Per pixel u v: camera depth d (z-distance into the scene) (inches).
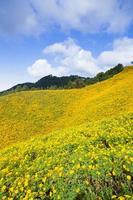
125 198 321.4
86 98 1948.8
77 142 539.2
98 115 1385.3
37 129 1509.6
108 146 528.4
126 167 367.6
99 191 343.9
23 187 389.7
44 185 370.0
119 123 754.8
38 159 474.6
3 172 469.1
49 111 1755.7
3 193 402.3
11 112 1738.4
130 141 526.9
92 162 383.6
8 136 1433.3
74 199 332.8
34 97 1984.5
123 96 1594.5
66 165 401.7
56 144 564.1
